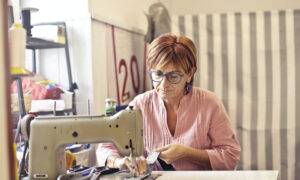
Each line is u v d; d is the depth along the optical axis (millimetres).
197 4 4043
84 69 2371
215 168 1534
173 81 1514
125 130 1283
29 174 1312
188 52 1512
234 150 1574
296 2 3793
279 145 3053
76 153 2055
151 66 1533
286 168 3053
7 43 534
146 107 1669
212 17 3076
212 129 1611
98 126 1287
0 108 528
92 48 2355
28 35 1968
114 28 2695
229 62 3080
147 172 1337
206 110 1607
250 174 1333
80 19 2357
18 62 1016
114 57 2693
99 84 2459
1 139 531
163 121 1627
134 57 3076
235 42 3066
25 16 1968
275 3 3846
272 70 3035
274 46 3027
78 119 1303
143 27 3293
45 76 2432
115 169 1408
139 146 1290
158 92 1576
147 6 3414
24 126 1313
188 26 3094
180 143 1612
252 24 3043
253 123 3078
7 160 542
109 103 1379
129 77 2965
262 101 3061
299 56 2998
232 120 3100
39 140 1300
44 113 1980
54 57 2408
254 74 3059
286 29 3006
